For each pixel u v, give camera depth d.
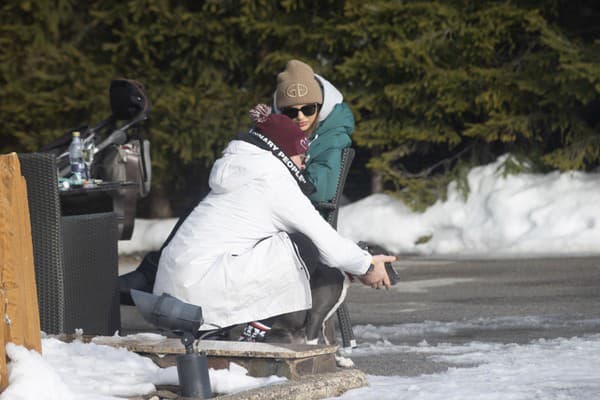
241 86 43.75
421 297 25.72
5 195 11.66
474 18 38.38
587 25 40.53
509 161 38.06
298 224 14.70
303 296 14.58
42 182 15.77
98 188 18.53
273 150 14.98
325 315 15.22
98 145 24.50
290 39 41.00
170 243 15.14
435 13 38.19
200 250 14.67
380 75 39.69
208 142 41.75
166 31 41.59
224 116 41.91
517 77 37.91
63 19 43.88
